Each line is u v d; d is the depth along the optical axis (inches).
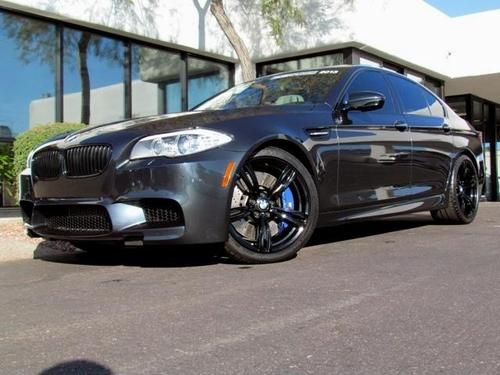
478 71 546.6
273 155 166.2
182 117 166.9
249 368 90.4
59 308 128.1
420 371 88.8
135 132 158.1
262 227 166.2
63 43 355.6
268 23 407.8
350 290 135.9
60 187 165.2
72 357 97.0
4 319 121.1
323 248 197.2
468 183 266.1
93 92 371.2
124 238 154.3
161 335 106.7
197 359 94.5
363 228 253.1
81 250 216.1
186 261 179.6
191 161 151.4
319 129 179.8
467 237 221.1
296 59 453.7
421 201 226.4
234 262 172.6
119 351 99.2
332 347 99.0
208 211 152.4
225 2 445.4
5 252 209.3
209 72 447.5
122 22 372.2
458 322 112.0
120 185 153.6
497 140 717.3
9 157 316.2
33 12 335.3
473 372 88.4
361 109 193.0
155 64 408.2
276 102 197.6
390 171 207.5
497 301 126.4
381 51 440.1
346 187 188.4
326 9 421.7
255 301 127.4
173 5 402.3
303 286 140.1
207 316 117.4
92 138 161.5
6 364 94.9
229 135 157.9
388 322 112.1
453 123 256.5
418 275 151.7
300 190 173.9
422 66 500.7
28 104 339.6
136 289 142.9
